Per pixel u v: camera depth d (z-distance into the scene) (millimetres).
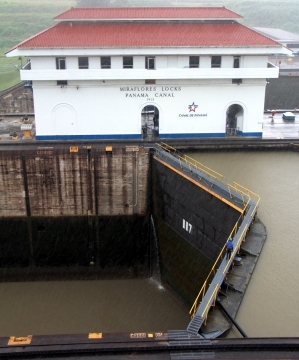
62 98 38844
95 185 36281
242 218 25266
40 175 35750
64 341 16172
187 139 39938
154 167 35719
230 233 26109
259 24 129125
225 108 39844
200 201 29781
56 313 31953
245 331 17562
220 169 34000
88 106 39219
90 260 37969
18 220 36812
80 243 37594
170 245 34438
